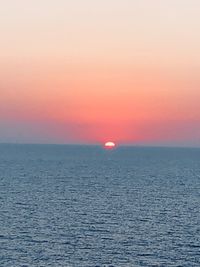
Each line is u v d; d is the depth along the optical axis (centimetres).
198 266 7112
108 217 10231
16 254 7444
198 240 8456
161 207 11581
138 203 12119
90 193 13825
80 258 7350
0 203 11612
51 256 7400
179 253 7706
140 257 7469
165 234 8831
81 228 9150
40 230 8894
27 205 11456
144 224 9619
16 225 9238
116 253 7631
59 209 11031
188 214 10750
